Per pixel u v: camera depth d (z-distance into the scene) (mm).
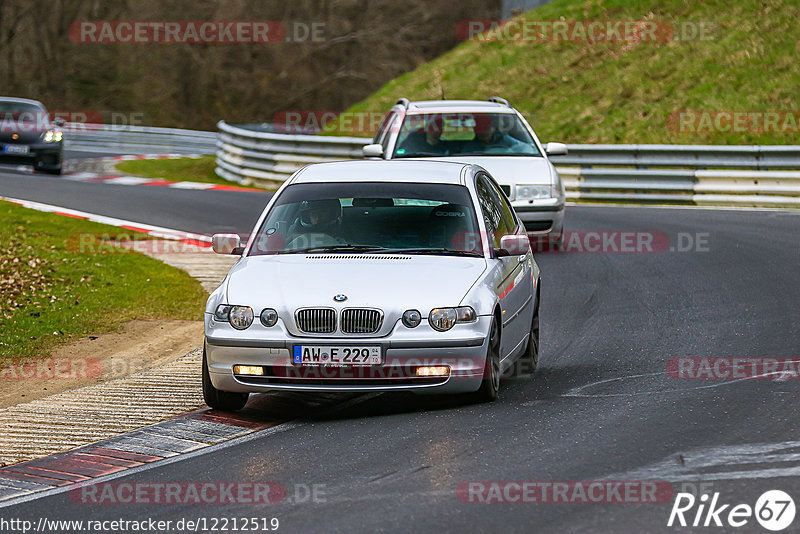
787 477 20797
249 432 26125
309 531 18734
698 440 23641
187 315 42969
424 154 54688
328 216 30391
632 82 106875
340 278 27531
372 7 199750
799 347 33938
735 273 48438
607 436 24250
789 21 109312
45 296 44812
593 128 100938
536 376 31703
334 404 28922
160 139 138875
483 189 32344
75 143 139625
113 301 44688
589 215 69250
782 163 77875
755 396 27641
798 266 49406
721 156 79375
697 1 117500
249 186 94500
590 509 19328
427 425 25891
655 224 64688
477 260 29109
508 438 24375
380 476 21797
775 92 98938
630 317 40375
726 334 36562
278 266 28453
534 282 33125
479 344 26906
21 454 24969
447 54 129125
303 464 22984
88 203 74500
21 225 63062
